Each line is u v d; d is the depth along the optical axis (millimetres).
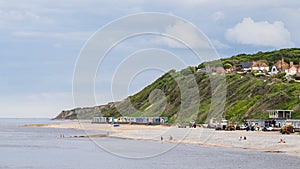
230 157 66875
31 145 97812
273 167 56031
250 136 91688
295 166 56719
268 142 81562
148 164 61969
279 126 110875
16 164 64500
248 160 62938
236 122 120438
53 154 77312
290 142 79562
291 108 115000
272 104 121250
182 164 60938
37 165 63281
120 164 62812
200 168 57250
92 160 67875
